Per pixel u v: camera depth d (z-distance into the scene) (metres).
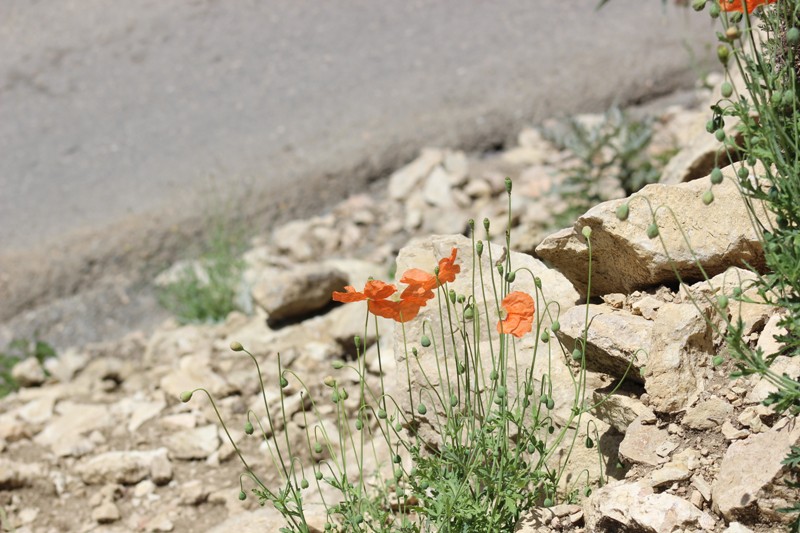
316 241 7.58
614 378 3.45
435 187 7.79
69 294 7.55
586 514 3.19
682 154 5.17
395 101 8.88
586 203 6.36
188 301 6.93
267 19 10.40
